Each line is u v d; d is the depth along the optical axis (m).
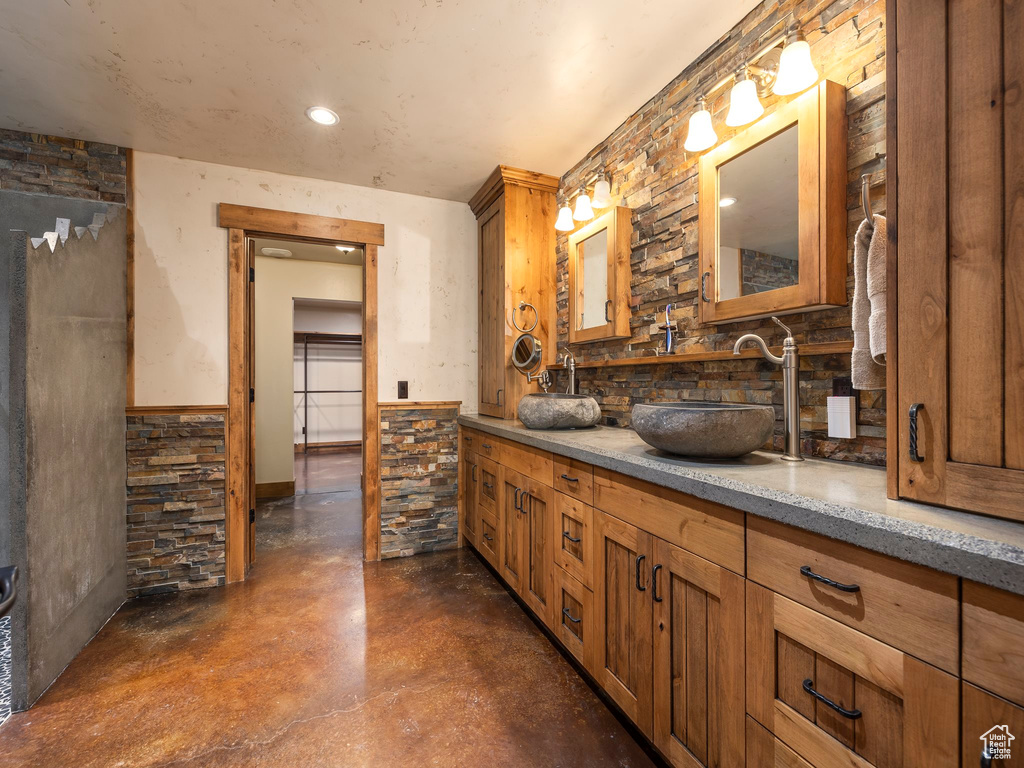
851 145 1.32
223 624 2.13
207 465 2.57
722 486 1.04
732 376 1.71
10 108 2.14
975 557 0.63
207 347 2.62
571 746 1.40
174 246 2.57
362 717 1.52
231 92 2.04
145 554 2.45
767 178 1.51
